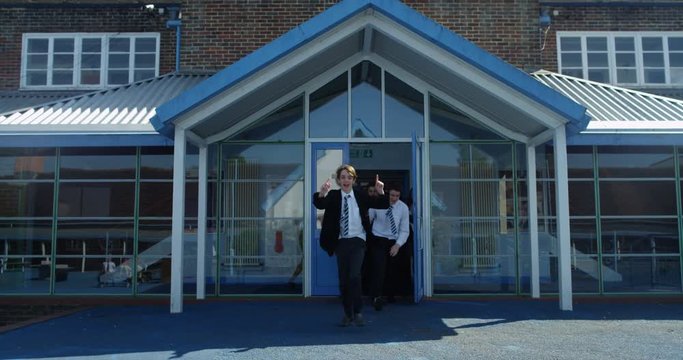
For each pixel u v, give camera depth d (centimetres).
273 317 795
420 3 1206
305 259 967
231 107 863
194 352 612
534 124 902
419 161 954
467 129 994
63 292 1002
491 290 980
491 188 991
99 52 1275
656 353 612
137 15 1278
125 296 993
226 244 984
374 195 777
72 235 1012
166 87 1080
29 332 714
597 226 1015
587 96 1045
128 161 1023
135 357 595
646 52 1271
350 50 948
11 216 1015
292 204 988
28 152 1024
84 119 903
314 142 984
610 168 1026
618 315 817
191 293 986
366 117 988
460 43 809
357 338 673
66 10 1284
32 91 1257
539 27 1205
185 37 1179
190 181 1007
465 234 987
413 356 596
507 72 806
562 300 841
